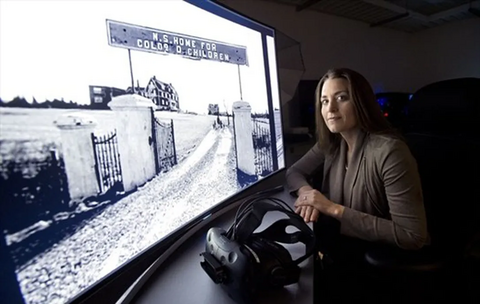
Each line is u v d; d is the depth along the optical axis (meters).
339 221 0.87
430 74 4.77
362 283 0.87
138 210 0.52
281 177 1.35
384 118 0.95
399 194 0.80
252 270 0.48
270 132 1.15
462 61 4.43
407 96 3.40
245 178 0.95
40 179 0.35
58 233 0.37
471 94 1.38
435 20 4.26
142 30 0.54
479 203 0.83
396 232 0.78
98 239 0.44
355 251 0.89
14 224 0.32
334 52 3.63
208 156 0.75
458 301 1.03
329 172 1.13
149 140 0.55
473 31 4.27
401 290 0.79
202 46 0.73
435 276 0.82
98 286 0.43
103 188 0.45
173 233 0.61
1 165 0.31
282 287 0.54
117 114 0.48
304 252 0.69
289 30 3.12
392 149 0.83
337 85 0.91
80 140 0.41
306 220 0.87
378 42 4.24
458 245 0.80
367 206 0.92
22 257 0.33
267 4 2.90
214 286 0.57
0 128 0.31
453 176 0.90
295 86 1.91
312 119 2.73
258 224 0.59
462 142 0.93
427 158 1.00
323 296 0.87
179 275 0.61
